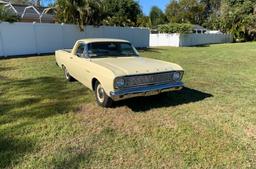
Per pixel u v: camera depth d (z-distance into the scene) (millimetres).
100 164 3240
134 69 4902
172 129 4285
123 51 6500
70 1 15961
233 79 8273
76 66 6430
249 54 16938
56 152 3508
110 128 4312
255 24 34625
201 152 3549
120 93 4652
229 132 4199
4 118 4680
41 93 6309
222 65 11555
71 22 16438
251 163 3297
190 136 4035
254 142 3865
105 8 18156
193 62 12469
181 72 5371
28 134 4051
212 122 4602
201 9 54844
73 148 3631
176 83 5328
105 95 5094
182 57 14609
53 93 6324
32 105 5398
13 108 5207
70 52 7410
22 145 3691
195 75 8922
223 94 6422
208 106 5469
